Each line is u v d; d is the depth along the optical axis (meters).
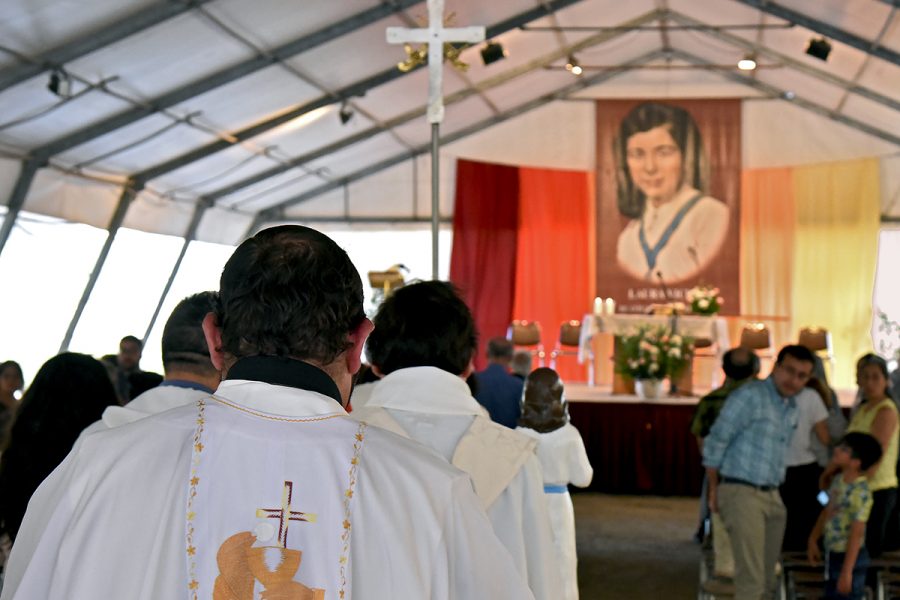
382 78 11.08
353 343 1.19
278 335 1.11
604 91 14.30
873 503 4.79
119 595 1.01
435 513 1.09
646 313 13.12
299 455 1.07
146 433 1.09
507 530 1.96
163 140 10.43
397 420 2.04
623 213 14.11
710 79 14.11
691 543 7.47
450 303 2.13
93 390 2.76
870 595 4.84
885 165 13.85
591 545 7.39
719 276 13.90
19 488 2.67
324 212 14.75
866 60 11.04
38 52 7.78
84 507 1.04
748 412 4.47
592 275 14.41
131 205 11.53
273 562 1.04
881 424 4.83
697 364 13.04
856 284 13.84
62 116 8.98
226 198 13.34
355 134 12.85
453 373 2.13
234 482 1.06
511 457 1.98
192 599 1.03
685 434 9.48
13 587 1.11
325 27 9.21
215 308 1.18
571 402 9.67
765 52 12.59
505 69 12.52
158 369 13.05
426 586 1.06
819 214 13.98
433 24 5.34
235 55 9.08
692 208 13.99
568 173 14.51
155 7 7.76
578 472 3.28
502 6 10.45
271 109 10.77
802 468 5.70
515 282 14.48
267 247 1.14
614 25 12.27
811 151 14.00
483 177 14.57
